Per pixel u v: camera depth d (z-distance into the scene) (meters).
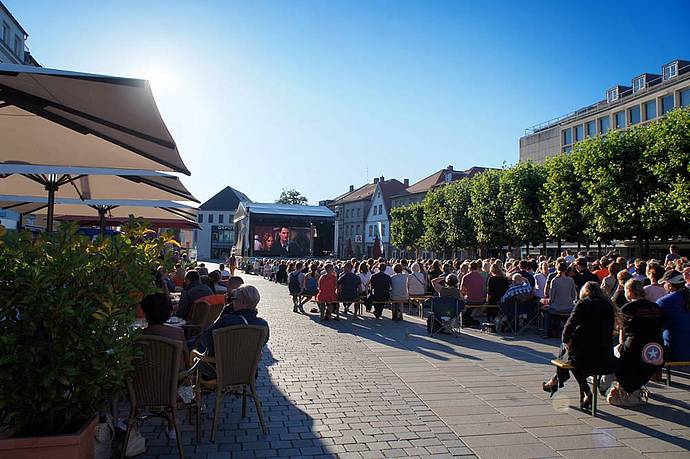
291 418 6.03
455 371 8.51
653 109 50.28
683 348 7.05
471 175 72.19
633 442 5.28
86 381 3.85
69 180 8.12
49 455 3.77
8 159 6.09
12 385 3.71
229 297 9.68
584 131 59.25
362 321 15.22
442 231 46.12
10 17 37.81
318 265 20.30
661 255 39.34
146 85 3.59
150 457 4.82
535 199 34.47
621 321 6.67
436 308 12.36
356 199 90.06
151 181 8.32
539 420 5.98
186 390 5.25
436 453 4.97
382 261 16.64
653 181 24.55
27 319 3.63
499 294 13.40
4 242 3.66
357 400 6.79
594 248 44.94
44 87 3.86
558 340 11.66
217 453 4.95
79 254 3.75
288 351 10.27
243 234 54.91
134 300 4.14
